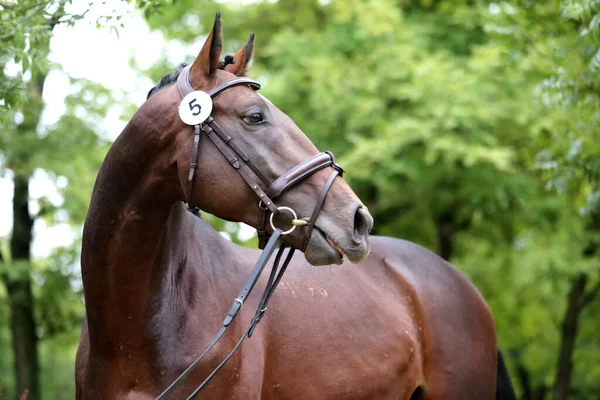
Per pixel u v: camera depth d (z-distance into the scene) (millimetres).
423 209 14242
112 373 3914
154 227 3795
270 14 15438
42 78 12883
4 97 4906
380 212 14953
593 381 18469
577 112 7723
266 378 4215
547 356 17828
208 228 4422
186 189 3701
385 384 4754
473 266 15234
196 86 3756
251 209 3674
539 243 13867
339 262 3609
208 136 3674
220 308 4062
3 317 15539
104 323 3883
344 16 13609
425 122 12242
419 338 5141
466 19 13773
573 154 7395
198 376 3836
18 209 14078
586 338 17688
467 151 12039
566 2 6133
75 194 12836
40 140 12641
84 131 13062
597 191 8352
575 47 7016
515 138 13062
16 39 4688
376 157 12156
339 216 3562
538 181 13227
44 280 13539
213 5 15141
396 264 5352
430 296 5312
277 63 13938
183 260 3998
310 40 14219
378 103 12688
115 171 3830
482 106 12297
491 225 15203
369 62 13383
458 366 5266
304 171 3625
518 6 9219
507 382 5691
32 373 14086
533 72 12578
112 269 3818
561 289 14195
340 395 4480
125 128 3859
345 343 4566
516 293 16234
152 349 3838
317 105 12992
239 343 3742
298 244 3643
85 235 3914
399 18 13477
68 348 16516
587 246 13281
